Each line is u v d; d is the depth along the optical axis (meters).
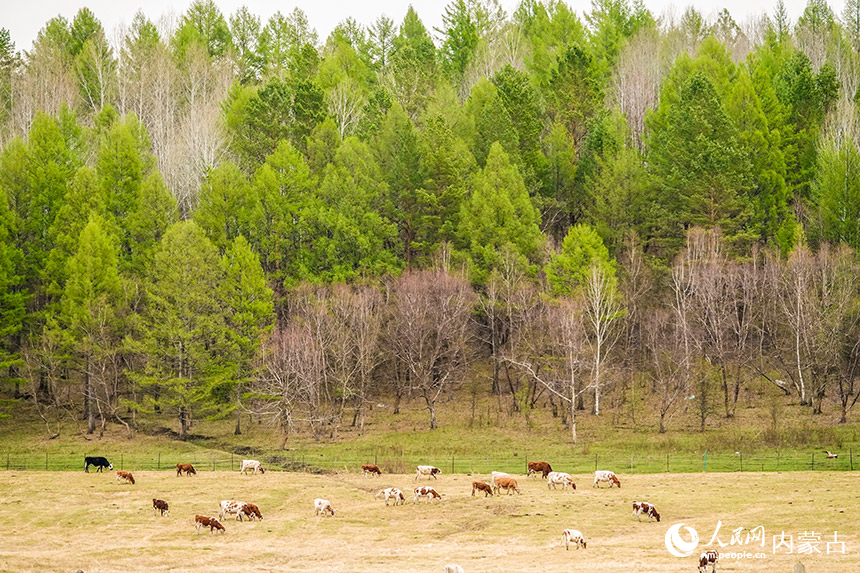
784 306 79.12
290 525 45.22
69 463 68.25
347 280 87.25
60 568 37.09
